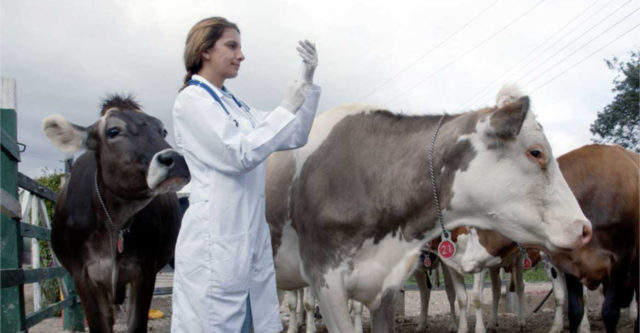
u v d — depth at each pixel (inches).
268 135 96.7
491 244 252.8
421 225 131.3
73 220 177.6
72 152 165.2
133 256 181.6
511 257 290.4
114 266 175.5
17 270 153.6
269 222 150.9
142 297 185.3
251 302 102.6
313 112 107.6
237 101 111.1
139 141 161.2
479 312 285.3
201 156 99.3
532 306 431.2
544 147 119.4
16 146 161.8
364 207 133.6
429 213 129.9
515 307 398.6
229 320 98.0
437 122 136.3
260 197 106.3
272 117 98.1
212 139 97.0
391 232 134.1
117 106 167.9
